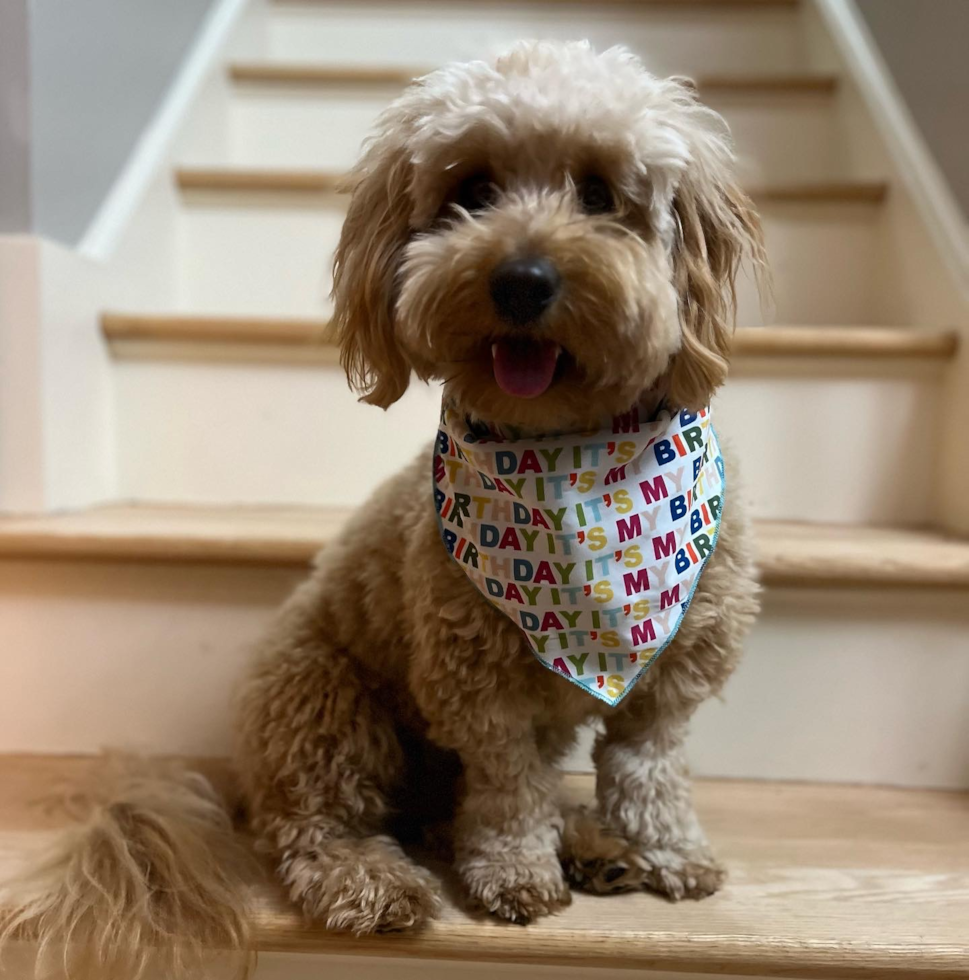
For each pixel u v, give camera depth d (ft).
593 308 2.52
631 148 2.69
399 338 3.01
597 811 3.27
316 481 4.79
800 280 5.64
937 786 3.76
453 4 7.71
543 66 2.86
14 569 3.85
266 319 4.65
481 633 2.88
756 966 2.69
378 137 3.18
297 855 3.05
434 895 2.85
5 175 4.27
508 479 2.89
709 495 2.95
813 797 3.69
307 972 2.87
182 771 3.50
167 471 4.80
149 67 5.74
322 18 7.80
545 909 2.79
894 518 4.61
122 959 2.61
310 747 3.19
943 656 3.70
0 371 4.16
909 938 2.71
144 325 4.65
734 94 6.69
